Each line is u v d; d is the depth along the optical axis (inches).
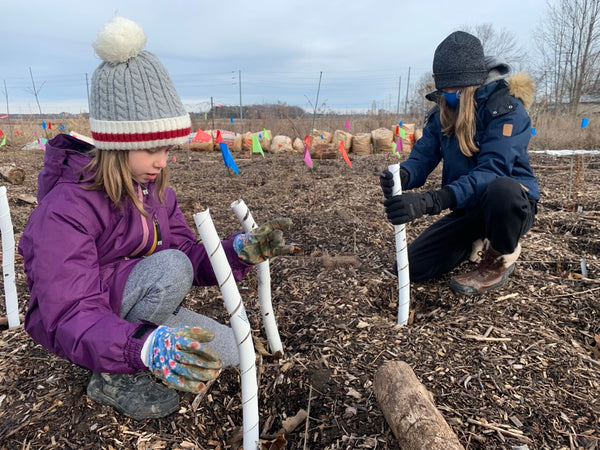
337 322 88.1
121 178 56.2
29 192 233.9
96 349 46.9
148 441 60.6
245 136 430.9
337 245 138.9
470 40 86.7
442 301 101.0
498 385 68.9
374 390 61.9
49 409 64.9
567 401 65.9
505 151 89.7
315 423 63.9
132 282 62.2
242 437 62.4
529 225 98.9
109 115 52.9
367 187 227.0
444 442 50.6
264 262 69.9
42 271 51.8
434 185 237.6
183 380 43.4
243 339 53.7
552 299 96.5
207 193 228.5
